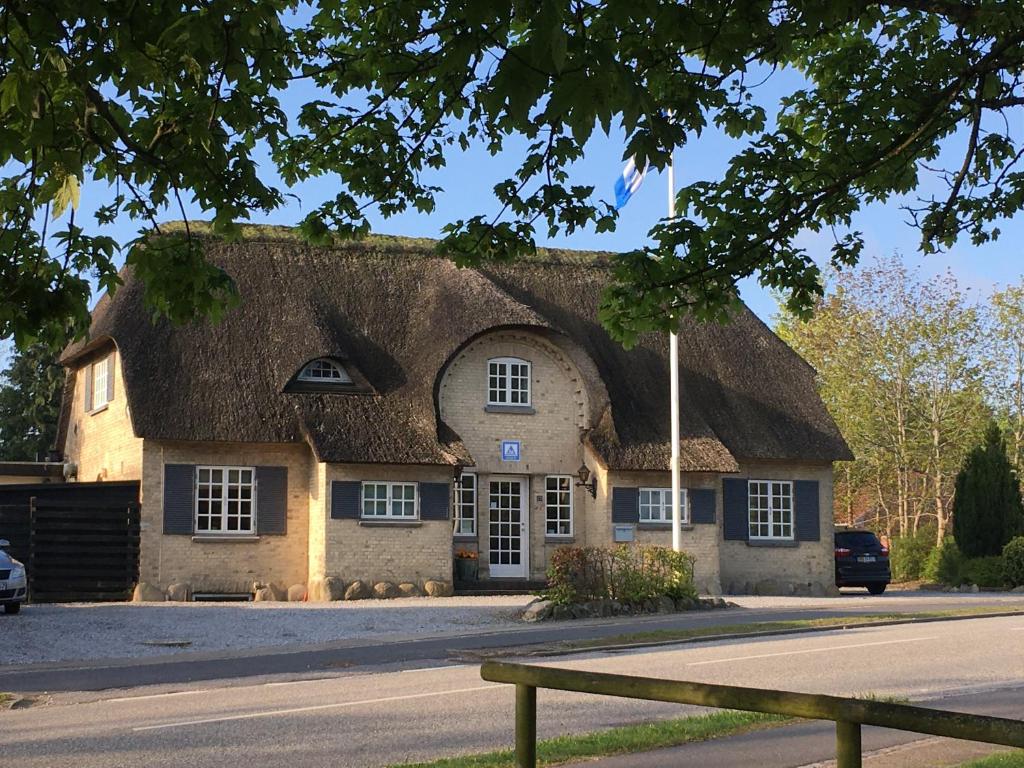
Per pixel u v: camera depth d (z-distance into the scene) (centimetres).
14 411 5669
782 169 1092
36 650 1905
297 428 3025
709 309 1096
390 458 2988
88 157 766
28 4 644
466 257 1088
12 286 757
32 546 2866
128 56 684
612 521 3275
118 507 2941
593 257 3788
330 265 3422
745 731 1093
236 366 3083
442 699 1327
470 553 3216
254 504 3034
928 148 1135
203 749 1042
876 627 2200
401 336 3328
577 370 3369
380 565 3016
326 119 1070
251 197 805
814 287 1138
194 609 2523
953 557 3919
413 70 976
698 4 751
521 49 532
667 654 1773
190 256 782
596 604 2519
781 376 3719
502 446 3291
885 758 969
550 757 970
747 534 3491
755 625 2144
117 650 1919
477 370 3297
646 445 3322
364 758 998
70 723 1202
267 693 1403
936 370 5175
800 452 3522
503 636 2089
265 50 747
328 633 2161
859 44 1142
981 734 410
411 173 1098
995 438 3884
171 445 2978
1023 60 995
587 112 537
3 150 671
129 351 3019
